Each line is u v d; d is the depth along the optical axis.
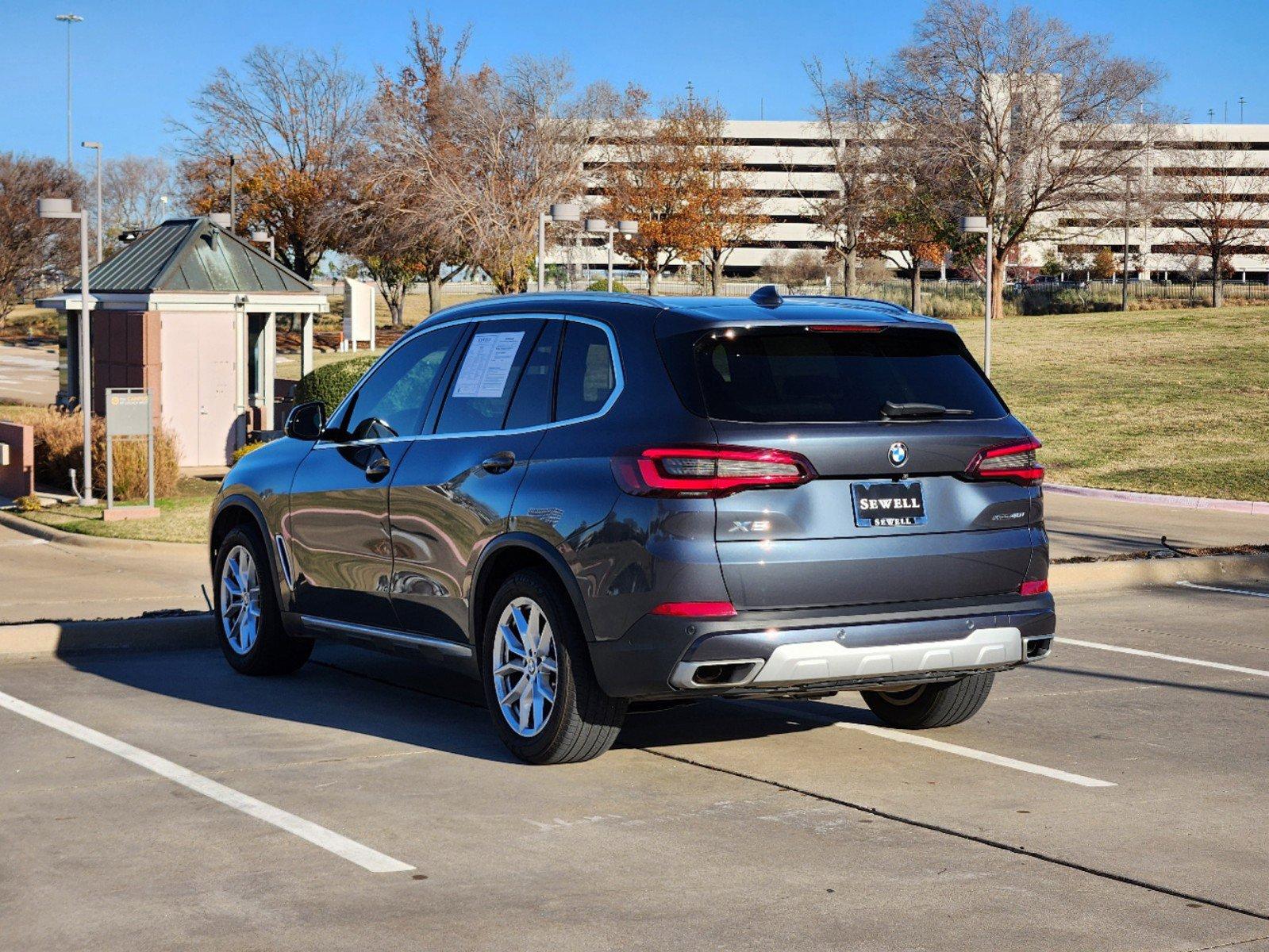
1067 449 24.67
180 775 6.06
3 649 8.80
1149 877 4.83
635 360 5.98
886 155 63.25
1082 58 57.84
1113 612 11.02
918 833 5.32
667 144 73.44
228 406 24.72
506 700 6.34
